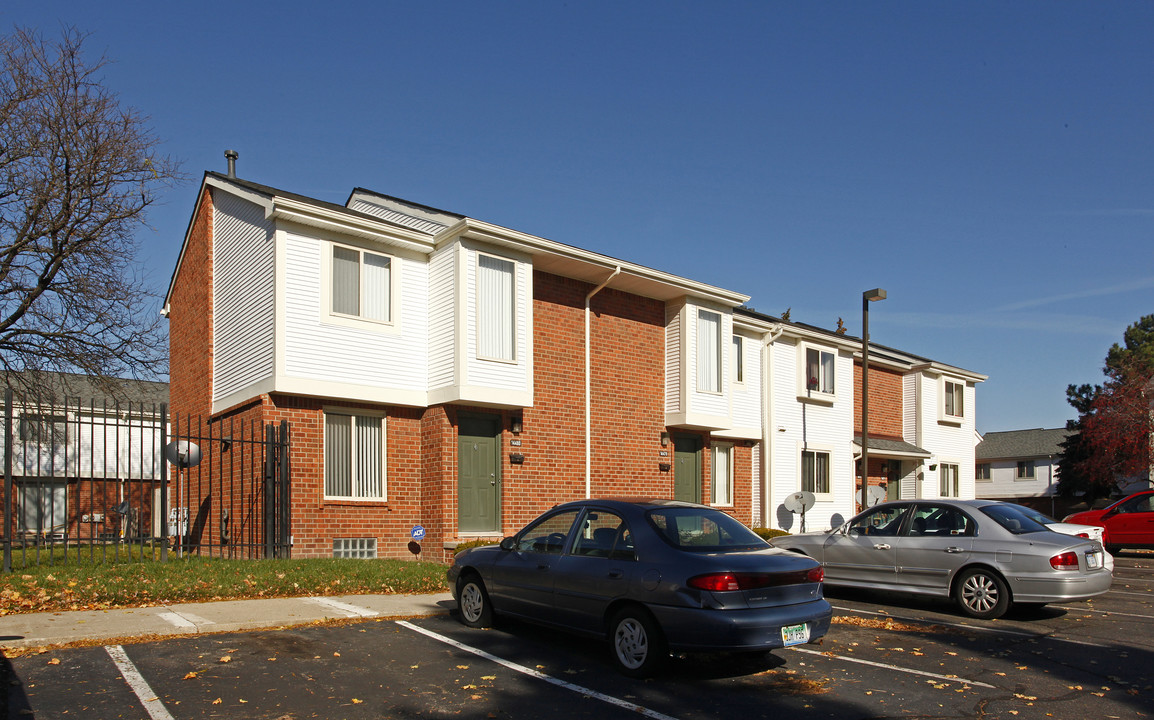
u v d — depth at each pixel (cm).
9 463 1034
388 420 1471
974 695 667
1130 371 3472
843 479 2514
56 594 902
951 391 3070
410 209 1762
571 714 594
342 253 1433
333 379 1378
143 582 977
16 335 1959
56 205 1947
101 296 1967
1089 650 848
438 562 1427
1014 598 1007
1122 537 1961
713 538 737
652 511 748
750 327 2189
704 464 1984
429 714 584
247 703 589
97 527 2397
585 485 1681
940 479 2967
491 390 1470
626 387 1809
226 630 804
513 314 1535
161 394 2755
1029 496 4816
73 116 1919
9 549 1024
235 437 1452
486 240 1487
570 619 755
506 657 751
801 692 662
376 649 762
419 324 1514
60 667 660
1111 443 3344
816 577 714
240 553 1385
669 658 759
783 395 2319
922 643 867
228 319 1523
